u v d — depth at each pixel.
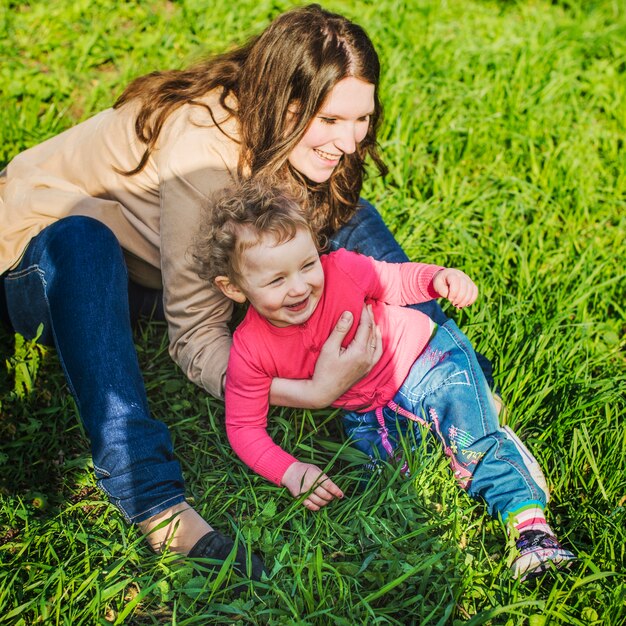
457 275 2.69
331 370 2.53
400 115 4.33
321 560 2.26
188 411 2.97
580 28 5.54
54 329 2.47
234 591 2.28
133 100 2.80
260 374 2.54
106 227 2.60
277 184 2.53
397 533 2.49
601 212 3.97
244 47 2.75
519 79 4.80
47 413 2.81
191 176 2.56
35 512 2.53
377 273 2.78
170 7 5.14
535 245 3.72
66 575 2.30
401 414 2.72
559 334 3.18
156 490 2.32
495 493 2.52
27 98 4.23
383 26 5.10
